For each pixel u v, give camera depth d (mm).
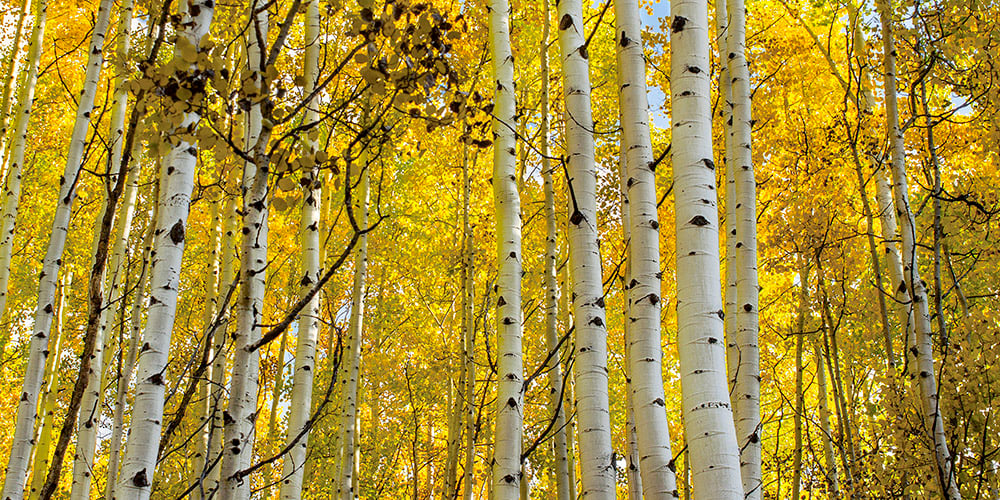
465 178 9398
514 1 8781
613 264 9414
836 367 7867
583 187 4188
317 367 13188
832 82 9695
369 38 2879
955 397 5707
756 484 4441
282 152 2824
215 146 2719
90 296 3045
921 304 5574
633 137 3871
